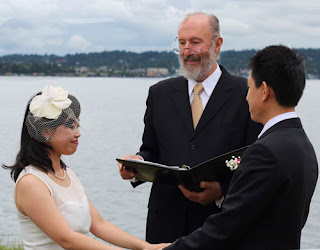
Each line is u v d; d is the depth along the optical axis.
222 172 3.07
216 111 3.62
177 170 3.04
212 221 2.36
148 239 3.78
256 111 2.45
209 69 3.66
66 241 2.68
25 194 2.69
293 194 2.27
